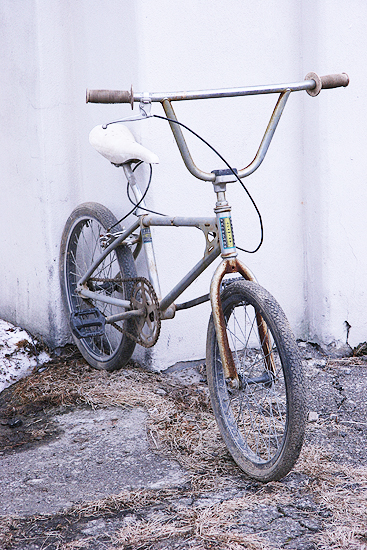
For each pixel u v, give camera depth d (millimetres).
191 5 2904
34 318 3709
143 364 3176
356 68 3115
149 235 2686
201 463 2223
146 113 1938
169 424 2557
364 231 3266
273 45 3150
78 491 2084
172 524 1840
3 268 4035
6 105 3660
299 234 3357
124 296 2902
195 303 2416
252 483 2062
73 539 1805
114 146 2660
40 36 3273
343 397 2768
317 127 3139
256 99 3146
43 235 3484
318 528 1787
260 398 2592
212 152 3084
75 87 3441
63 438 2525
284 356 1880
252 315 3254
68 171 3479
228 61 3043
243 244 3232
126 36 2904
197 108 3010
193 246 3080
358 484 2020
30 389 3105
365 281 3303
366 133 3186
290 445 1894
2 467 2309
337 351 3301
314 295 3348
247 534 1768
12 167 3713
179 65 2922
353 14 3070
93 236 3438
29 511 1978
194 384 3008
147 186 2721
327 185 3154
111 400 2832
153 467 2215
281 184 3273
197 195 3059
